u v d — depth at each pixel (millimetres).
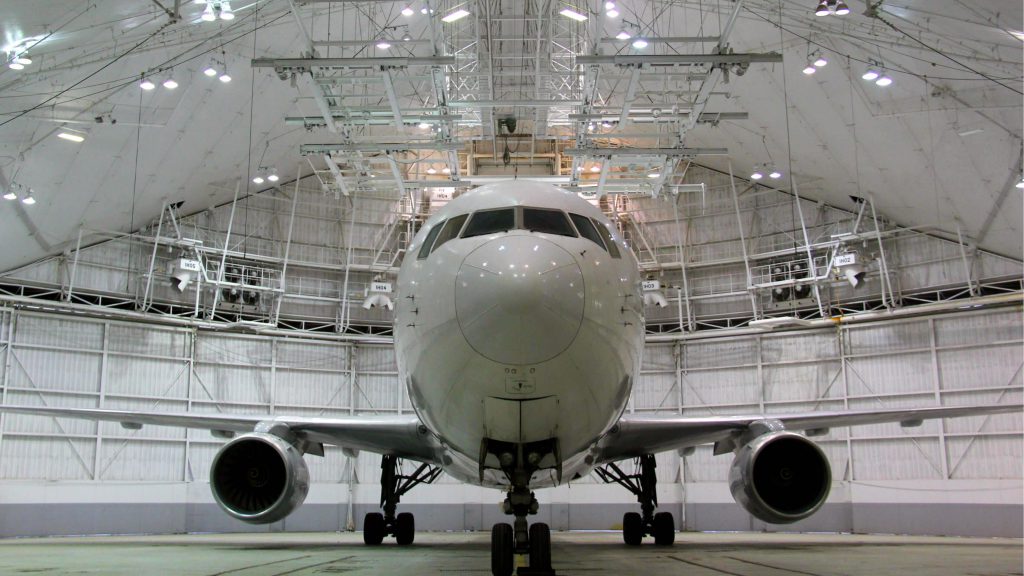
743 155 26625
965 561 9336
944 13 15016
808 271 26562
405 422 11094
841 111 21016
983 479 22531
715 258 28547
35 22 13906
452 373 7035
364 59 17516
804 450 10750
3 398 22125
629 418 11203
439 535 23000
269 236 28125
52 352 23188
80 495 22625
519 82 25219
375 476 26969
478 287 6746
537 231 7539
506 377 6750
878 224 26125
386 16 20703
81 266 24453
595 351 7035
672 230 29141
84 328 23875
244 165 25609
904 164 21875
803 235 27172
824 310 26641
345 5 19203
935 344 24062
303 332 27219
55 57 15703
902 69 18094
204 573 7414
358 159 23078
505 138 29906
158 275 25625
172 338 25359
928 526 23047
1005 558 9984
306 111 23906
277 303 27297
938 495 23047
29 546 13734
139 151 21312
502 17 22078
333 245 28906
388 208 29594
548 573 7137
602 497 26953
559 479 8555
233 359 26375
